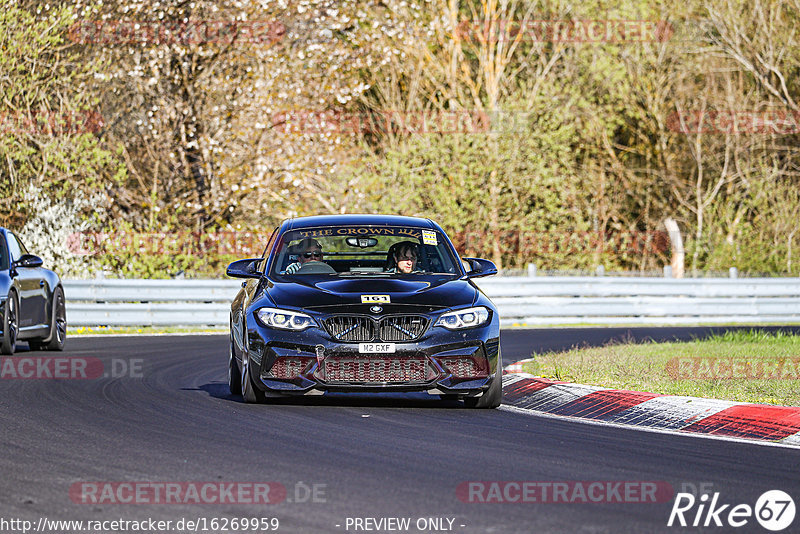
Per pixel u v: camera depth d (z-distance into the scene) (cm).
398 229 4166
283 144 10325
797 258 12669
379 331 3619
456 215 11838
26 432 3125
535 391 4078
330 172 10600
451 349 3647
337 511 2184
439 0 13012
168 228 9238
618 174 14375
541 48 13975
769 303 9731
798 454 2897
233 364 4050
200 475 2527
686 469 2656
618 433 3250
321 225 4184
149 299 7994
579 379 4281
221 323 8094
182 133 10069
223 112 10244
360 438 3069
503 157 11988
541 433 3222
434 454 2827
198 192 10206
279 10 10000
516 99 12975
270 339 3653
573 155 13725
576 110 13762
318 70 10669
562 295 9162
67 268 8731
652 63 14262
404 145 12100
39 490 2361
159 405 3734
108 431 3155
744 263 12769
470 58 14488
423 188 11888
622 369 4569
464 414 3634
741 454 2888
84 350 5962
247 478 2494
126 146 10619
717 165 14488
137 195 10488
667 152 14575
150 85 10056
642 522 2125
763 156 14450
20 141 9381
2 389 4134
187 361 5369
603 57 13912
